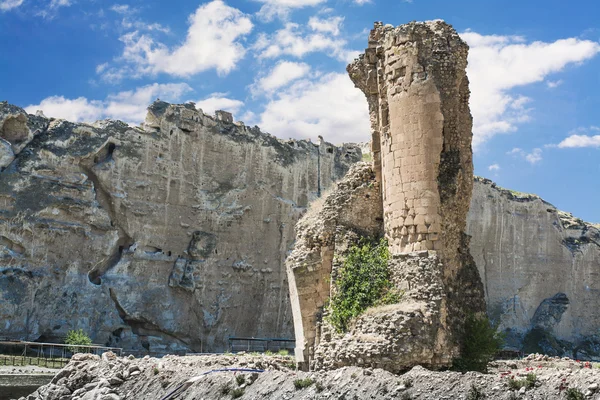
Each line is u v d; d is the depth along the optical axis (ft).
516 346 259.39
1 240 175.32
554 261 281.13
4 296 170.60
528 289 273.75
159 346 202.28
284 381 66.59
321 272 82.07
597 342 281.33
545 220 283.18
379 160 83.05
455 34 79.66
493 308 265.13
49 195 184.14
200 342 213.05
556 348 262.67
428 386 58.23
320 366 75.51
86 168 196.03
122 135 203.00
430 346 69.15
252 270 228.43
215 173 225.56
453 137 76.79
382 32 83.51
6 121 183.52
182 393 72.08
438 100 75.97
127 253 199.93
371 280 76.33
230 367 76.74
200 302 213.05
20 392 114.93
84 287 187.52
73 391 82.48
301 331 81.30
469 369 72.02
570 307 281.95
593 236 298.35
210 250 217.15
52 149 188.34
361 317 73.46
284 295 235.20
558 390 53.83
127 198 200.95
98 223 191.72
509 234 274.16
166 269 209.26
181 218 214.07
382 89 80.38
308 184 249.96
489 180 277.23
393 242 76.79
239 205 228.22
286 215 239.71
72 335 167.53
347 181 84.23
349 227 81.92
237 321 223.51
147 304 201.98
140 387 77.05
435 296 71.51
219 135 227.61
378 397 58.90
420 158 75.36
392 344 68.69
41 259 180.86
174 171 213.87
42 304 178.91
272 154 241.55
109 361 85.56
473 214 265.75
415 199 75.00
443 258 74.08
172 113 216.54
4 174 178.29
